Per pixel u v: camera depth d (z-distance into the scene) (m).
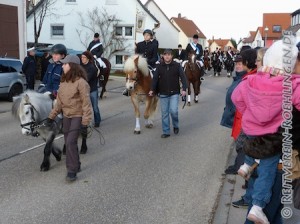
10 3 20.17
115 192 6.00
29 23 36.47
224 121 6.13
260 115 3.31
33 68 16.28
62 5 36.38
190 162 7.58
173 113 9.60
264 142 3.35
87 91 6.25
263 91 3.30
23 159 7.70
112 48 35.56
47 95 6.87
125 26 35.81
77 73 6.25
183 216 5.16
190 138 9.58
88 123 6.32
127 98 17.16
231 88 5.93
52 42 37.06
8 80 15.16
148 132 10.24
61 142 9.03
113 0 35.62
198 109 14.23
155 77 9.41
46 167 6.96
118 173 6.90
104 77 16.64
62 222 4.98
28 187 6.18
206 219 5.07
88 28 36.16
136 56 9.69
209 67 38.62
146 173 6.91
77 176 6.72
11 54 20.45
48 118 6.42
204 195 5.91
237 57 5.84
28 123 6.36
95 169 7.11
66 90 6.22
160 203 5.59
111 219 5.07
